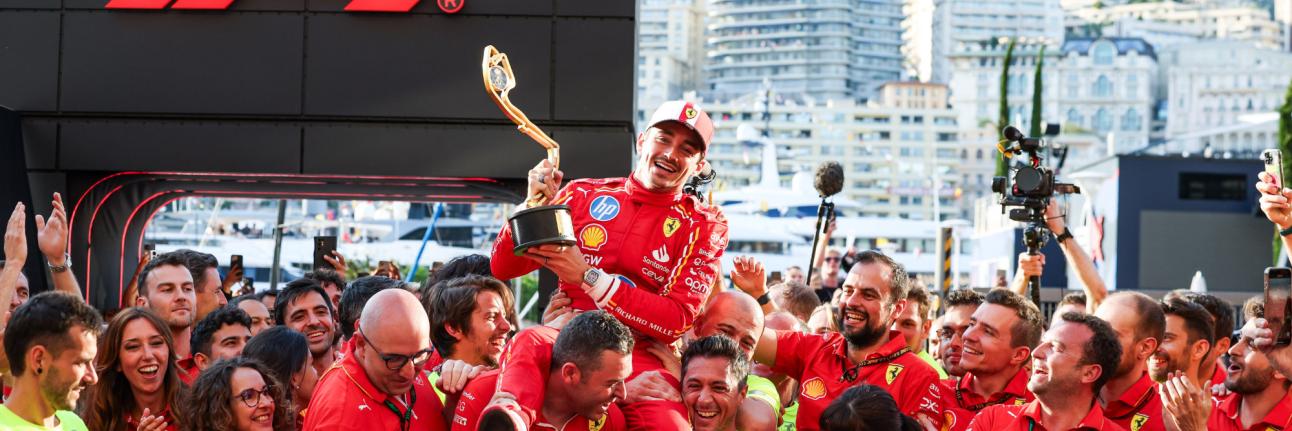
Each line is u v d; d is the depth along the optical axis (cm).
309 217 4025
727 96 16000
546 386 384
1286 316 435
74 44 852
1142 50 15562
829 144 14238
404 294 385
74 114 853
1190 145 15125
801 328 534
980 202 4250
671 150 406
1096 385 427
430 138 856
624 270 412
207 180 912
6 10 853
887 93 15075
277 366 460
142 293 570
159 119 858
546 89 853
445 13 854
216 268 634
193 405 432
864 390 421
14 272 477
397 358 377
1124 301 464
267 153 856
